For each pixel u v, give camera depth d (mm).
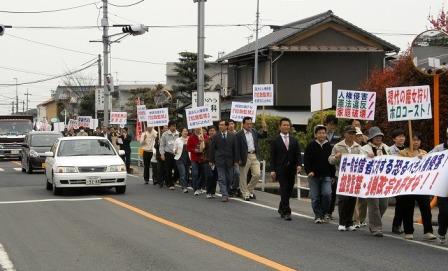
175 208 14047
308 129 23531
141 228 11219
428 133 16438
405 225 10320
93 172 16562
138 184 20422
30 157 26266
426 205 10219
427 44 12898
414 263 8297
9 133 36875
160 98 29953
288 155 12477
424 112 12008
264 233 10727
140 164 28797
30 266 8258
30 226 11562
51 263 8422
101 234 10625
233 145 15477
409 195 10148
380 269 7914
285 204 12430
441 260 8508
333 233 10805
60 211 13602
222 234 10578
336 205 14828
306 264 8195
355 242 9898
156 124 20891
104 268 8070
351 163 10883
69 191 17969
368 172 10680
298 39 35062
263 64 36656
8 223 11945
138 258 8641
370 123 18391
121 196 16547
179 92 51500
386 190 10383
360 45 35281
